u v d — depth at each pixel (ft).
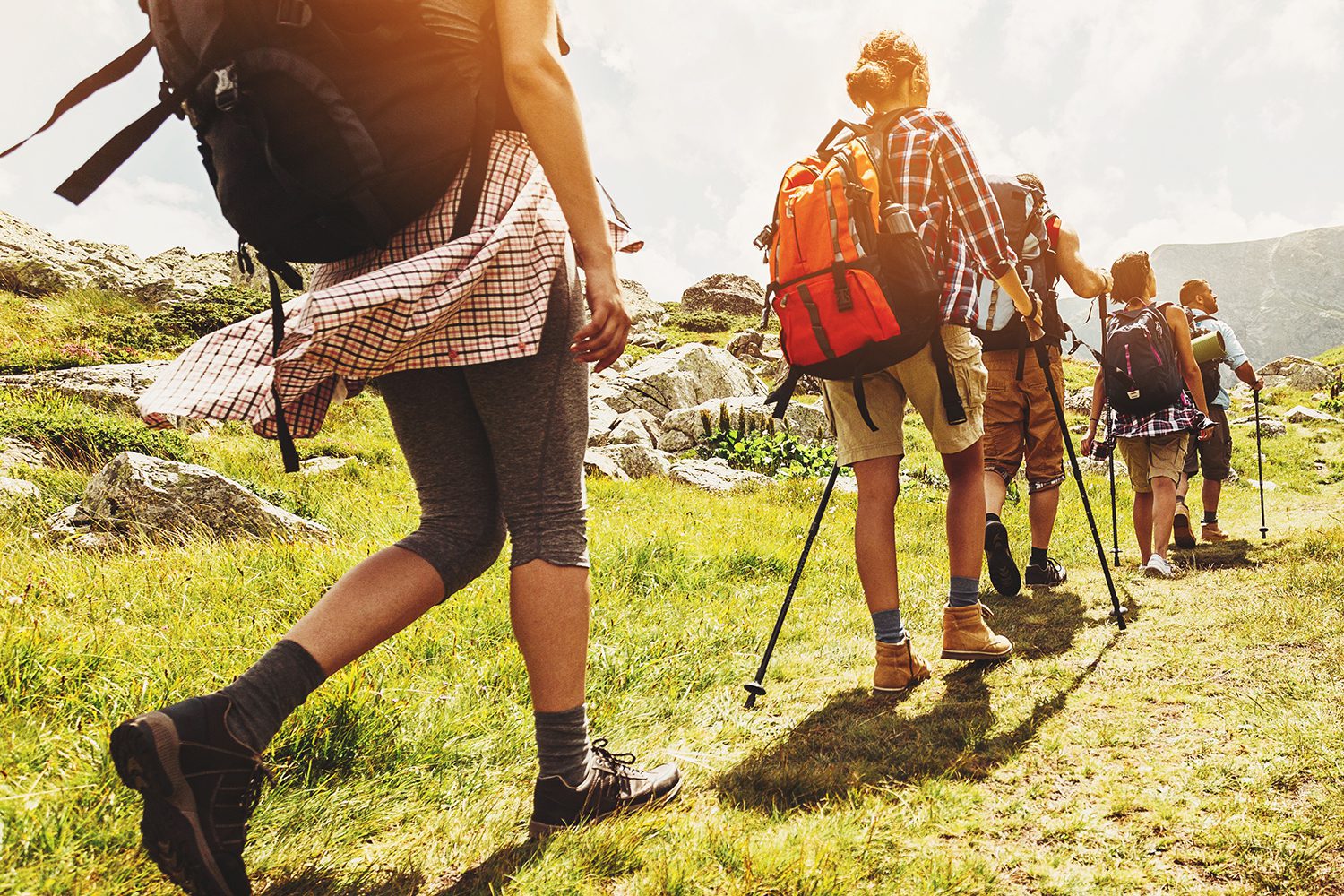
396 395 5.08
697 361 53.88
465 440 5.09
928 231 8.11
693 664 9.26
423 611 4.79
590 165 4.59
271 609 10.00
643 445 35.35
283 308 4.85
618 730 7.22
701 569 13.97
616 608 11.06
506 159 4.69
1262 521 18.30
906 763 6.57
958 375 8.63
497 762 6.46
